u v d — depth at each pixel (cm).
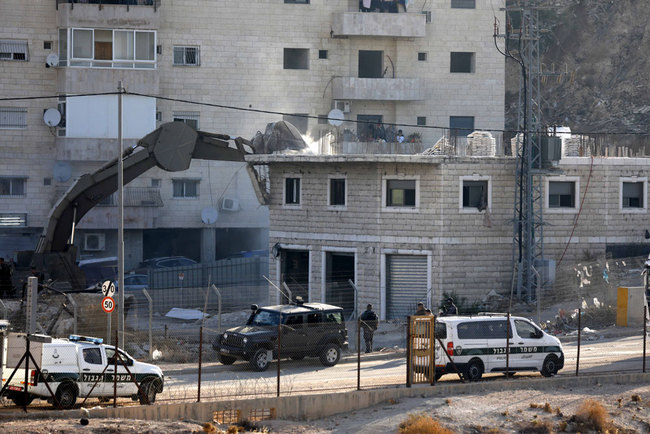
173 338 10812
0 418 6312
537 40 13225
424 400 7462
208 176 18975
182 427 6419
